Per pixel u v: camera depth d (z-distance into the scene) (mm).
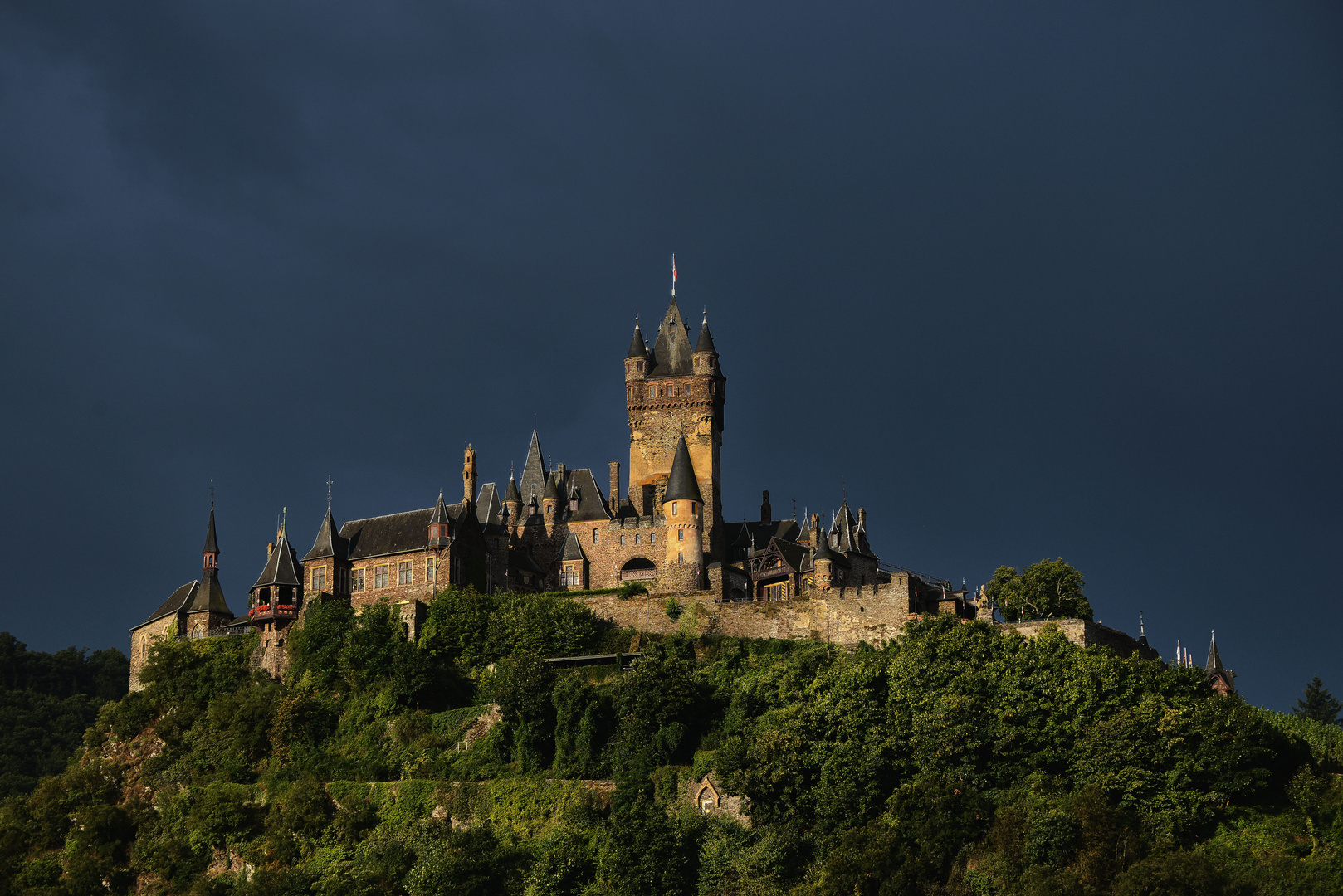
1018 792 114500
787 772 117375
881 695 124312
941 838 111250
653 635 148375
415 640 146250
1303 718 143125
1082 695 118750
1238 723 113750
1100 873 106875
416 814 127875
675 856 115750
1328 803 111188
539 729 130875
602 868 117750
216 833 131875
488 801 126125
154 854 132500
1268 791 113750
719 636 147750
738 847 115875
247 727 143250
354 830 127812
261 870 126188
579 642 145750
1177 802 111688
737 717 127312
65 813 141125
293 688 146625
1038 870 106750
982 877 109188
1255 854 109000
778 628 147625
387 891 120188
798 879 114062
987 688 121688
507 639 145625
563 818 123062
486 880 118312
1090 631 137250
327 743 141250
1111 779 113125
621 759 126062
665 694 127750
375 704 142250
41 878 135250
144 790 142250
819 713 121312
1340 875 105000
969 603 155125
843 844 112375
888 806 115500
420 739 136625
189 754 144875
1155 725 114938
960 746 116875
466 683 144375
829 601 146750
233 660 153000
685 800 121312
